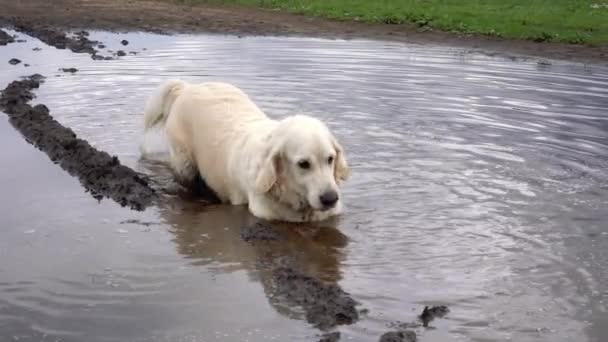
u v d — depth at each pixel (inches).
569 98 172.9
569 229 117.1
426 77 187.9
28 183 128.0
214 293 102.8
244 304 101.0
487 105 165.9
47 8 321.4
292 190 119.2
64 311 99.3
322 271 107.7
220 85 136.0
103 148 140.9
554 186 129.0
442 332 96.9
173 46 233.0
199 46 233.8
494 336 96.6
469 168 134.6
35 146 141.7
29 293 102.0
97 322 97.7
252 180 120.7
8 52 211.2
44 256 109.0
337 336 95.6
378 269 108.1
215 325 97.5
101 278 104.9
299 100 163.5
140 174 133.8
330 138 119.7
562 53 238.4
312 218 120.7
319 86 174.7
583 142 145.9
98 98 163.8
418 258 110.3
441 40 263.0
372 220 119.5
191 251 111.4
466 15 310.7
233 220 120.8
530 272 107.4
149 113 139.9
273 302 101.3
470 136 147.9
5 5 322.7
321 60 207.5
